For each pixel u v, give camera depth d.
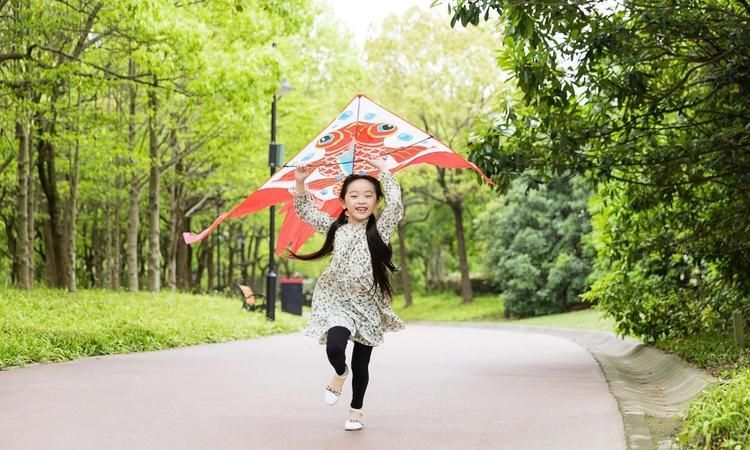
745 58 9.44
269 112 25.48
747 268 11.74
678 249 12.22
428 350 13.76
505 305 34.78
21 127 18.39
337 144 5.85
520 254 34.56
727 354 9.34
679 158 10.17
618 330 13.41
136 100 21.80
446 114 35.78
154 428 5.59
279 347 13.45
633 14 8.98
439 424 5.94
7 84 14.96
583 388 8.20
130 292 21.89
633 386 9.07
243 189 29.92
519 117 11.30
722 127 10.32
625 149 10.24
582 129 10.08
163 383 8.08
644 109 10.12
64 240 23.53
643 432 5.60
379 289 5.43
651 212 12.17
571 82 9.33
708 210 11.98
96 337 11.48
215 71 15.38
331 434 5.50
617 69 10.84
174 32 14.02
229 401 6.93
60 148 22.50
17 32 14.01
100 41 17.16
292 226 6.57
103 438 5.21
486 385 8.44
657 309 13.09
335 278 5.41
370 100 5.48
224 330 15.85
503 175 10.45
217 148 24.34
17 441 5.10
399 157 6.18
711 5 9.03
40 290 18.39
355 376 5.63
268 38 17.05
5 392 7.23
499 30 9.27
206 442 5.14
